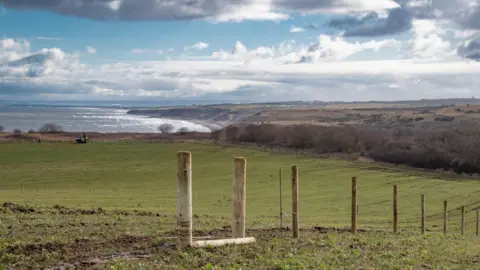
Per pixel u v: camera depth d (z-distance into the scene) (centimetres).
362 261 1541
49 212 2717
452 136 12425
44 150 12331
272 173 9631
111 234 1781
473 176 9931
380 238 2136
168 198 5931
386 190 7988
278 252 1535
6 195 5291
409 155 11438
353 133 13738
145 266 1295
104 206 4288
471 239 2861
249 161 11231
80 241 1597
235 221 1639
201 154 12238
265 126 15350
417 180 9194
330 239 1864
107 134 17425
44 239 1639
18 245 1487
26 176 8625
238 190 1630
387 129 14462
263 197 6862
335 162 11281
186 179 1454
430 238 2481
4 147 12662
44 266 1301
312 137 13738
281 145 13688
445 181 9181
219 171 9744
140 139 15650
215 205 5641
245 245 1582
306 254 1548
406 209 6325
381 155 11944
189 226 1473
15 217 2300
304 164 10869
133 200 5462
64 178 8481
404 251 1786
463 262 1745
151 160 11194
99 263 1329
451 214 6041
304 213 5412
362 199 7000
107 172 9338
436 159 11169
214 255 1428
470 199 7250
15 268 1280
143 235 1731
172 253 1431
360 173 9844
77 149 12675
